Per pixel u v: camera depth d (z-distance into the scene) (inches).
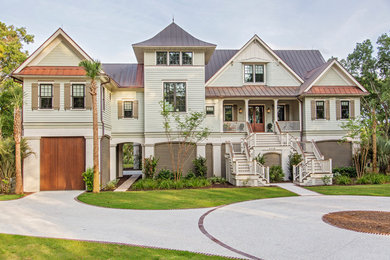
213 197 633.6
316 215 470.0
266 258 291.3
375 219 442.6
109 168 901.8
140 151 1455.5
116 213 488.7
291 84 1025.5
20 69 740.7
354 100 979.3
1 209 523.2
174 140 893.8
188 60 911.7
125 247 317.1
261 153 887.1
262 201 591.2
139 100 928.9
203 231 382.0
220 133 944.9
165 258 285.3
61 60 764.6
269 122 1055.6
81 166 752.3
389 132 1358.3
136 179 979.9
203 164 883.4
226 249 315.3
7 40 1170.0
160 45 887.1
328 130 969.5
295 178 831.1
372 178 829.8
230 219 446.0
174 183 772.0
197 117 840.9
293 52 1202.0
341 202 577.6
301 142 921.5
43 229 392.2
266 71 1023.6
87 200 598.9
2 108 1080.2
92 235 364.2
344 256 297.3
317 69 1044.5
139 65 1031.0
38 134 741.9
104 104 811.4
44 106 749.3
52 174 746.2
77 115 749.3
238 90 987.3
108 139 887.7
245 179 791.7
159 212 495.8
